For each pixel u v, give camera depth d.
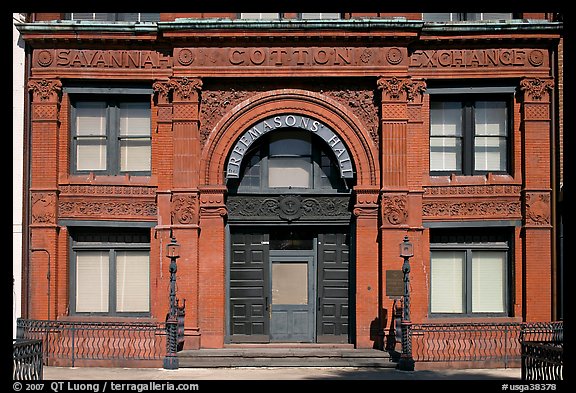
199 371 21.00
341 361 21.72
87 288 23.92
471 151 23.97
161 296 23.20
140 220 23.61
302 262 24.33
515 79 23.62
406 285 21.83
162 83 23.58
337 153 23.53
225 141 23.50
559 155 23.39
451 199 23.56
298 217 23.91
